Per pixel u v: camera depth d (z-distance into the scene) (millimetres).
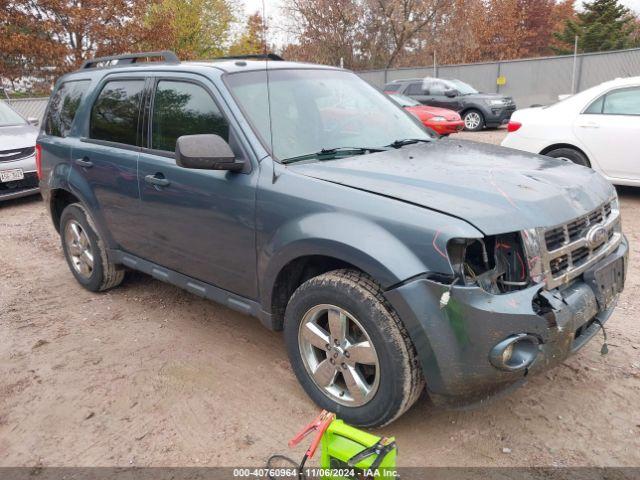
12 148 8352
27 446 2955
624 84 6996
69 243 5043
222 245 3426
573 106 7371
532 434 2857
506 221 2494
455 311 2424
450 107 17844
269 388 3367
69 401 3336
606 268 2908
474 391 2555
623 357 3506
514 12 42406
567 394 3158
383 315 2602
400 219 2574
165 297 4855
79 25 20281
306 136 3434
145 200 3930
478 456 2723
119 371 3646
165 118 3836
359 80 4328
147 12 23406
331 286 2783
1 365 3793
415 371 2615
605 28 38250
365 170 2994
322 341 2938
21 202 8898
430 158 3254
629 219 6559
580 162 7312
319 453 2791
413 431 2934
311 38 26766
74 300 4879
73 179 4625
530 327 2451
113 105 4352
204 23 30250
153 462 2785
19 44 19375
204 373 3574
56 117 5062
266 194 3084
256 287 3318
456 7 28766
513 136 7836
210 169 3127
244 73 3623
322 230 2766
